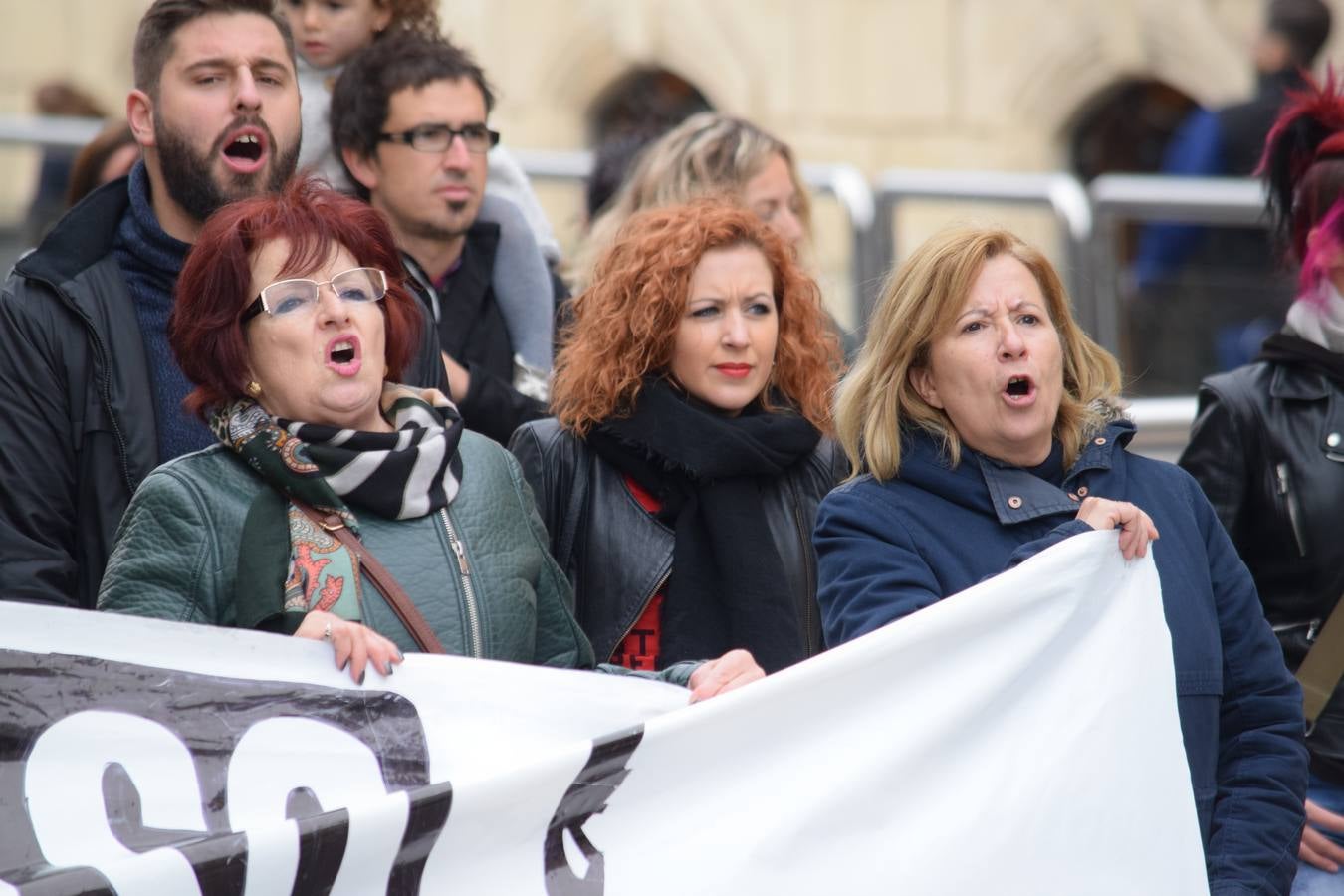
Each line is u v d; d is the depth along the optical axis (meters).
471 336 17.41
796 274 15.16
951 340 12.33
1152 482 12.65
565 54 48.25
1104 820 11.35
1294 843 12.05
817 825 11.19
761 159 18.61
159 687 11.11
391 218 17.28
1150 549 11.93
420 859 10.69
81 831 10.96
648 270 14.70
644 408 14.55
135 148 20.73
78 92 35.12
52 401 13.42
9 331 13.52
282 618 11.47
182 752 11.09
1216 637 12.25
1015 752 11.42
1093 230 27.06
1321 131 15.30
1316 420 14.52
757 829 11.14
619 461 14.57
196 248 12.07
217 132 14.09
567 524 14.50
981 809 11.30
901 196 27.69
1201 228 26.98
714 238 14.73
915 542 12.31
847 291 27.66
